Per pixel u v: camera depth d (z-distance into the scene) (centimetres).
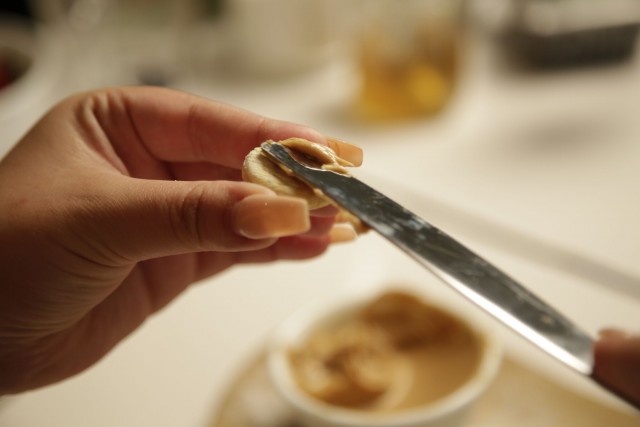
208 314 46
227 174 31
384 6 58
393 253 50
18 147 28
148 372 42
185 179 32
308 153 23
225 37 77
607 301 43
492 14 78
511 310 22
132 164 30
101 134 29
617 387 24
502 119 63
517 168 56
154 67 72
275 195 22
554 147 58
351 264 49
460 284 21
